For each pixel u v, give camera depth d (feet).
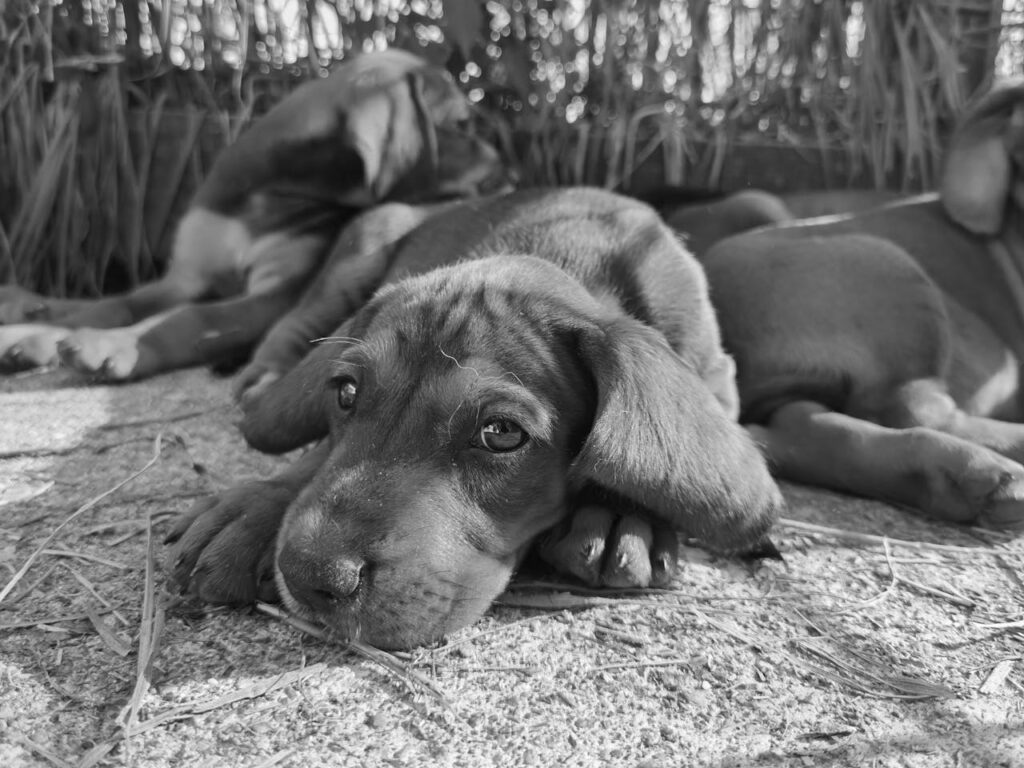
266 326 2.28
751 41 3.11
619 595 1.28
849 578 1.37
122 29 3.03
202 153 2.89
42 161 2.88
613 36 3.00
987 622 1.28
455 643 1.16
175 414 1.92
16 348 2.17
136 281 2.91
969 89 2.94
